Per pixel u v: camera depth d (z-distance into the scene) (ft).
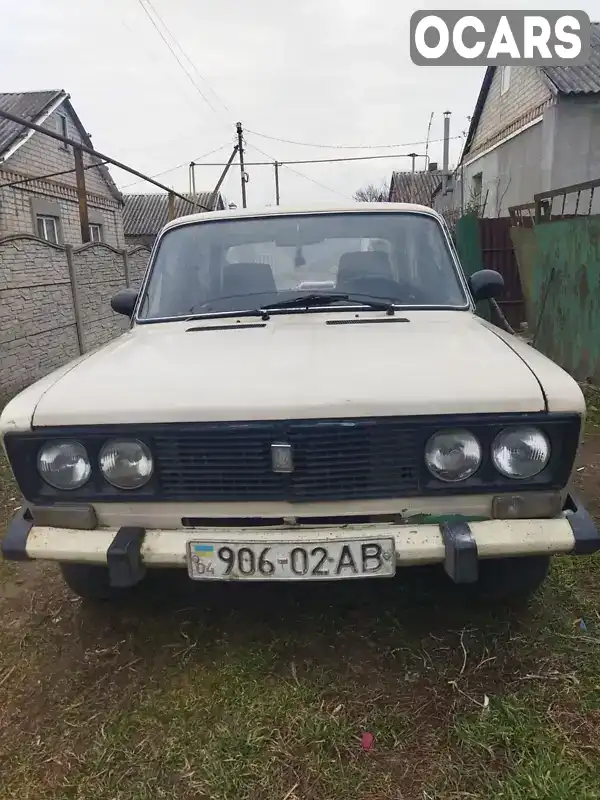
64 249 26.53
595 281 19.34
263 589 9.34
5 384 21.63
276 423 6.55
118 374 7.45
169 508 6.98
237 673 7.57
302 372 7.01
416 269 10.41
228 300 10.19
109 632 8.59
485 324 9.31
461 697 7.02
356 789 5.95
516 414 6.50
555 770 5.96
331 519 6.97
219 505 6.90
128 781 6.16
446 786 5.93
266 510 6.86
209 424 6.62
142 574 6.98
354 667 7.61
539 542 6.64
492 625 8.25
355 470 6.66
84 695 7.38
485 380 6.71
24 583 10.05
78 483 6.97
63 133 52.90
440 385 6.64
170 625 8.64
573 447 6.63
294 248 10.61
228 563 6.77
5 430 6.89
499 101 53.47
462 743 6.38
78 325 27.53
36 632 8.68
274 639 8.18
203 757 6.37
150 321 10.19
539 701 6.88
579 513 6.90
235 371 7.18
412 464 6.68
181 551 6.85
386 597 8.97
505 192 51.88
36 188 47.67
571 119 40.57
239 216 11.09
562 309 21.66
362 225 10.76
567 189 23.00
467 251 34.60
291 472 6.64
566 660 7.54
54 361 25.40
